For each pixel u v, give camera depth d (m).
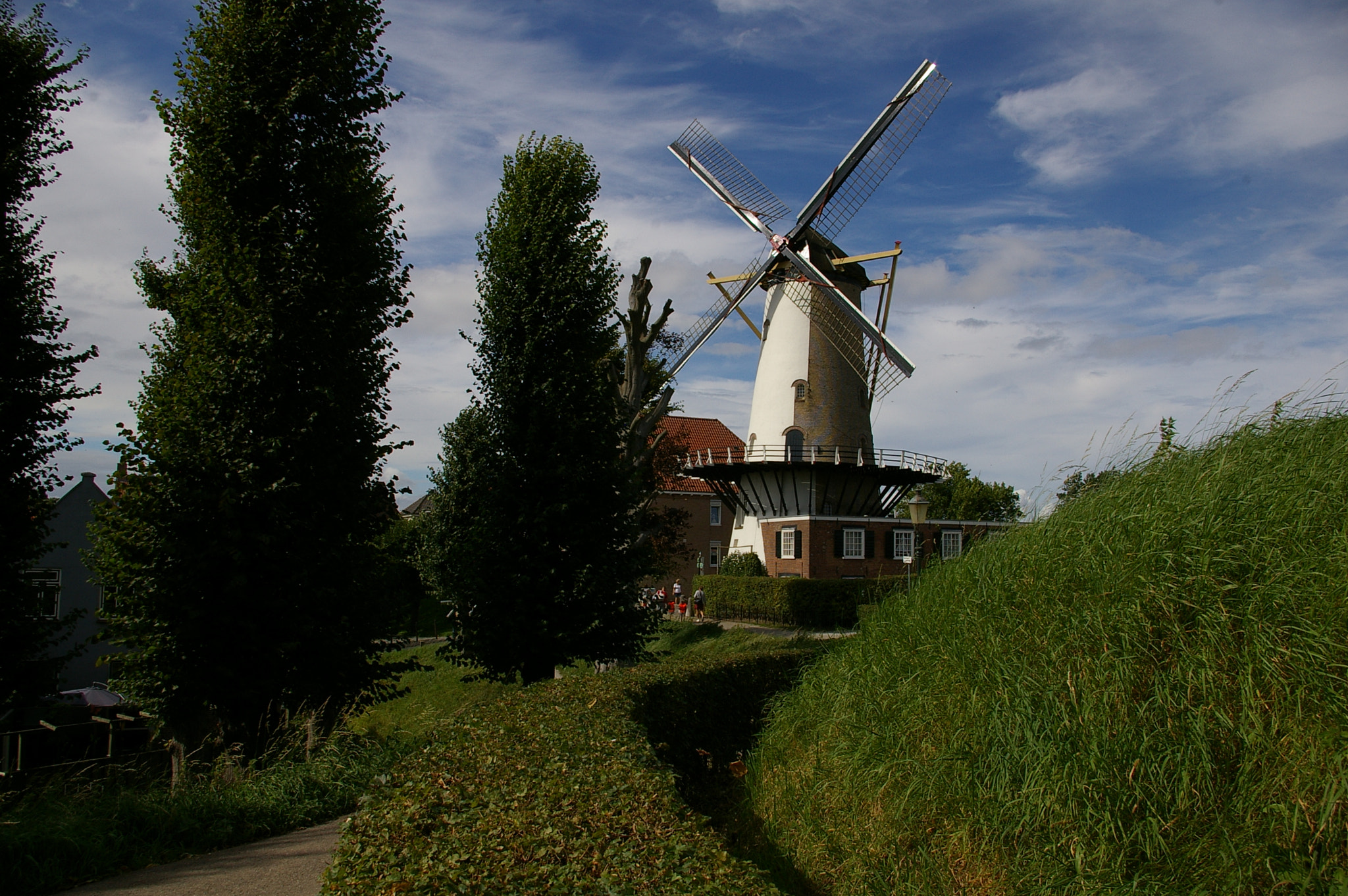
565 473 14.41
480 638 14.26
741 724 8.42
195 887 5.92
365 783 8.91
